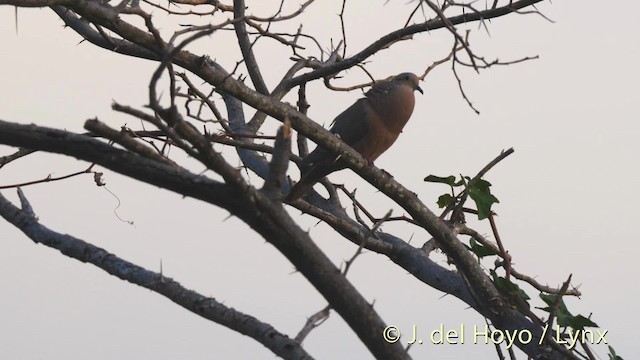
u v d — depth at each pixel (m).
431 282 11.03
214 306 7.23
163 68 5.52
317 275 6.34
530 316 10.42
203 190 5.99
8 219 8.63
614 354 9.87
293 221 6.23
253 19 10.11
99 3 8.77
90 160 6.00
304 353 6.75
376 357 6.65
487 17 9.99
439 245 11.14
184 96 8.75
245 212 6.07
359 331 6.57
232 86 9.83
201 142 5.73
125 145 5.97
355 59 11.23
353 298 6.44
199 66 9.57
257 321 7.04
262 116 13.30
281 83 12.27
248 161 12.85
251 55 12.39
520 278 11.18
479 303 10.40
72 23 10.66
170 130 5.75
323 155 11.25
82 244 8.08
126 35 9.06
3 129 5.92
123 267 7.78
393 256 11.40
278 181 6.12
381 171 10.74
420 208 10.60
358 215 11.54
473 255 10.97
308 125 10.30
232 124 13.30
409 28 10.49
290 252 6.28
